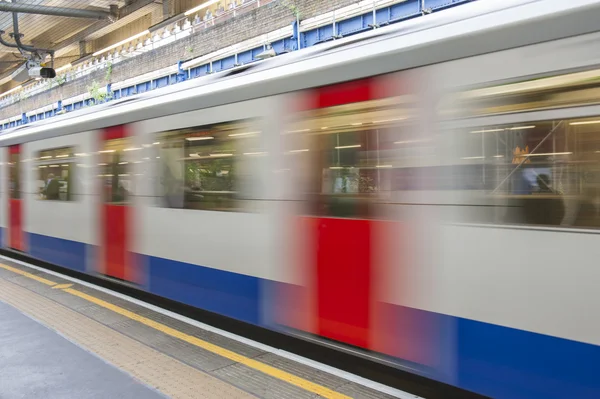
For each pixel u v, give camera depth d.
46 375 3.75
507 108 2.86
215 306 4.88
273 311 4.30
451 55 3.09
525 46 2.79
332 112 3.77
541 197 2.74
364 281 3.59
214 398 3.46
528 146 2.78
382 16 10.05
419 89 3.24
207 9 15.96
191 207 5.10
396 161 3.38
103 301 6.27
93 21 19.67
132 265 5.98
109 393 3.45
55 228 7.66
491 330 2.92
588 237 2.56
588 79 2.57
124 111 6.02
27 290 6.86
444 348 3.14
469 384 3.03
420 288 3.25
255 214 4.40
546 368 2.70
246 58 13.20
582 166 2.60
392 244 3.41
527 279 2.78
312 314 3.97
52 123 7.77
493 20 2.92
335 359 4.51
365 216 3.57
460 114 3.05
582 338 2.57
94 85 19.66
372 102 3.51
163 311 5.85
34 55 16.27
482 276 2.96
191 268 5.12
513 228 2.83
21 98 26.73
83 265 7.00
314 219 3.92
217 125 4.75
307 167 3.96
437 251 3.17
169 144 5.35
